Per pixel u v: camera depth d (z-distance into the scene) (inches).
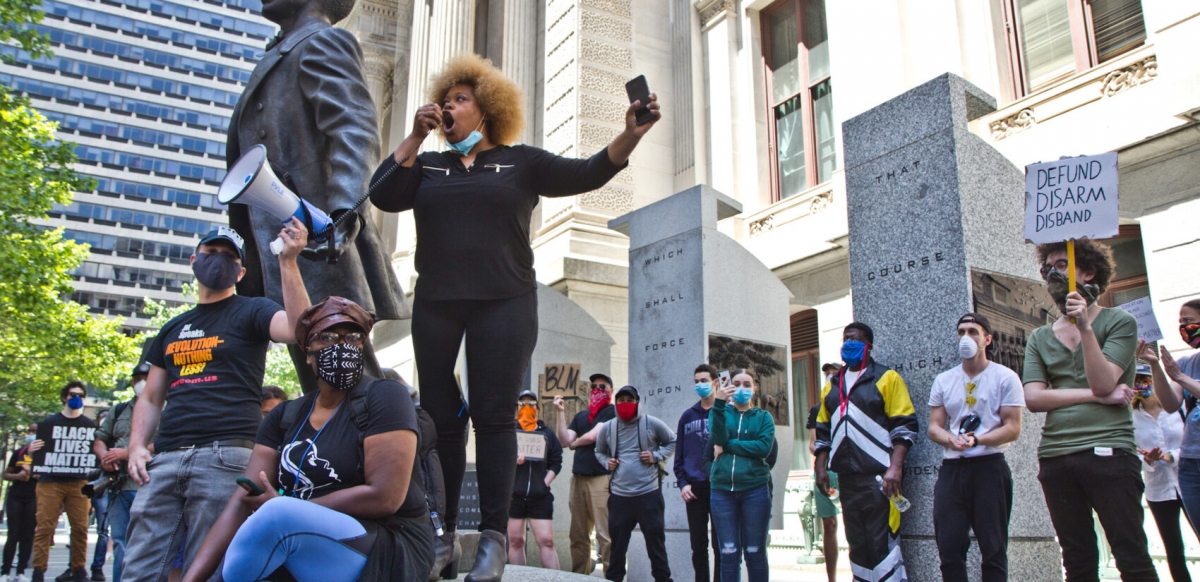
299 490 101.0
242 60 3767.2
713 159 638.5
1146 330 199.8
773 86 640.4
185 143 3604.8
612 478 277.4
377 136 155.6
